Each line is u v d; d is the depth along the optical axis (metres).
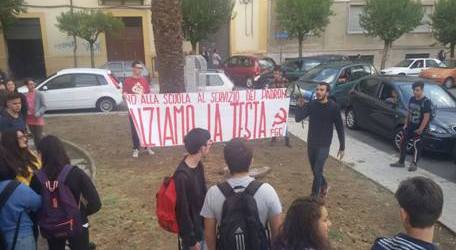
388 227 5.83
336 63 15.42
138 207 6.16
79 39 26.02
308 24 26.17
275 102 9.02
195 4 22.53
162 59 9.07
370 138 11.36
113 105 15.34
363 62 15.48
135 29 27.12
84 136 10.64
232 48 29.09
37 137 8.72
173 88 9.14
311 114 6.21
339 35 31.06
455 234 5.76
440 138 9.11
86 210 3.71
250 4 28.89
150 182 7.16
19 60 26.14
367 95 11.45
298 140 10.38
